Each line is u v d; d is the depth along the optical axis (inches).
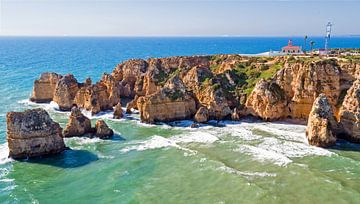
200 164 2101.4
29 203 1656.0
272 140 2544.3
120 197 1716.3
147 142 2539.4
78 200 1689.2
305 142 2496.3
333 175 1916.8
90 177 1941.4
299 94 2974.9
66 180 1905.8
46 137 2234.3
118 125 3009.4
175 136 2689.5
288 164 2066.9
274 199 1657.2
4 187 1815.9
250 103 3149.6
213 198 1681.8
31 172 2004.2
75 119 2662.4
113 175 1966.0
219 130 2829.7
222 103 3132.4
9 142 2172.7
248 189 1758.1
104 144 2498.8
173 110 3110.2
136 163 2138.3
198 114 3036.4
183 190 1777.8
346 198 1658.5
